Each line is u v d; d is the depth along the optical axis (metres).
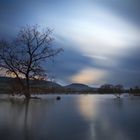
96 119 16.06
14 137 10.23
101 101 37.50
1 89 51.88
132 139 9.95
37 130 11.84
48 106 26.62
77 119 15.92
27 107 25.11
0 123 14.07
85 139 9.91
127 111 21.38
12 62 43.34
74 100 39.94
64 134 10.94
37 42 44.53
